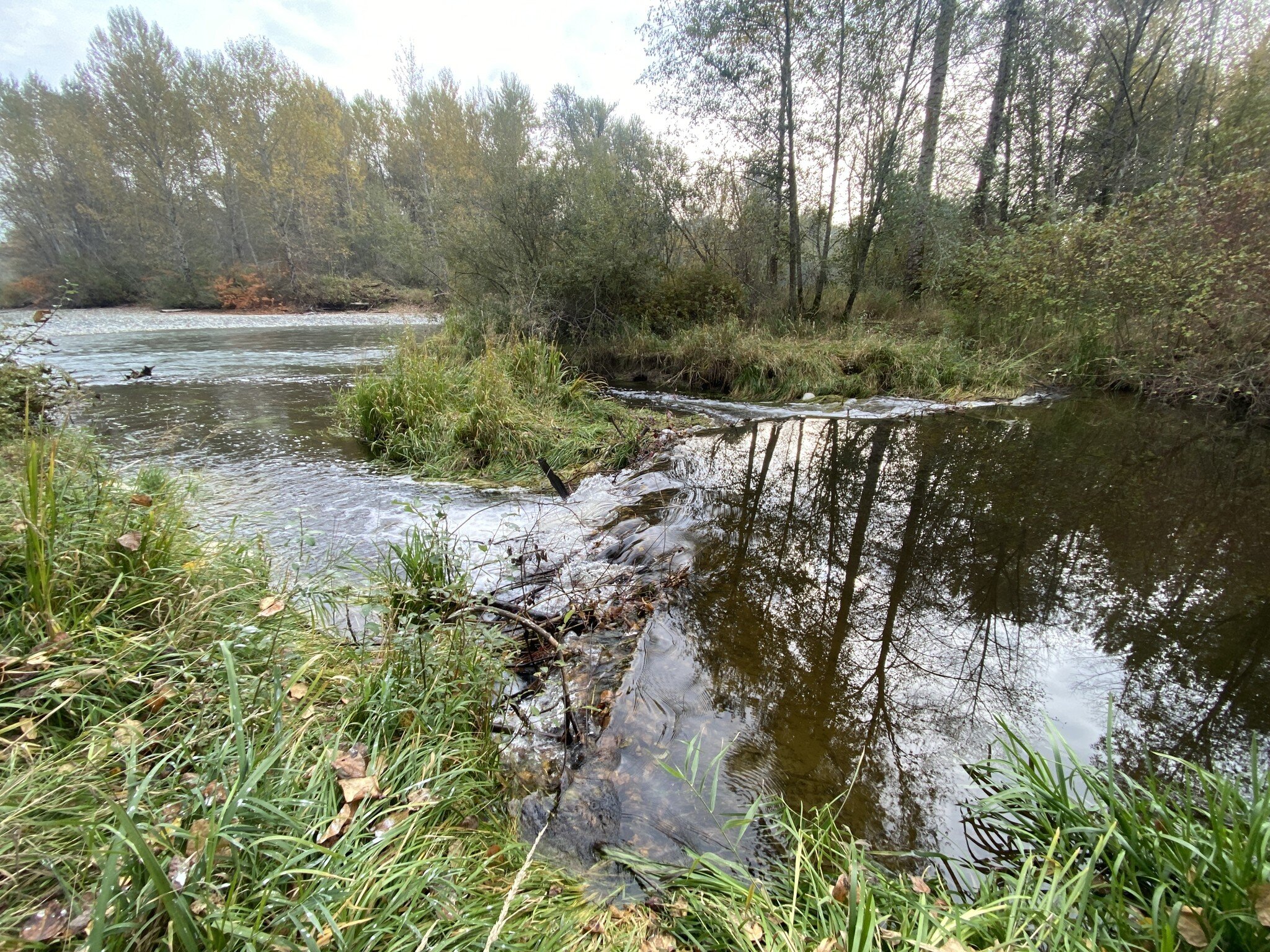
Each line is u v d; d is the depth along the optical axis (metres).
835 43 9.69
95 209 28.78
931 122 10.28
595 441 5.89
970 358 9.23
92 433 5.25
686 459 5.60
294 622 2.38
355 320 21.47
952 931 1.28
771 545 3.81
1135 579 3.37
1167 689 2.43
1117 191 11.02
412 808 1.54
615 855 1.67
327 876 1.23
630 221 10.64
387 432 5.73
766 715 2.28
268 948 1.09
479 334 9.48
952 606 3.11
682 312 10.84
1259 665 2.58
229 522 3.68
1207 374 7.32
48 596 1.83
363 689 1.92
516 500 4.52
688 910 1.48
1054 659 2.65
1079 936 1.25
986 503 4.52
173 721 1.63
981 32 10.37
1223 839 1.33
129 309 24.41
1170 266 7.17
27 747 1.41
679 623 2.89
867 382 8.66
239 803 1.27
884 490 4.84
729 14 9.79
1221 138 9.70
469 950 1.23
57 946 1.05
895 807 1.86
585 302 10.62
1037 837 1.67
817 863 1.64
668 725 2.20
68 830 1.22
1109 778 1.64
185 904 1.05
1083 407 7.77
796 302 11.26
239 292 25.48
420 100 30.48
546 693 2.37
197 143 26.42
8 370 5.03
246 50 26.05
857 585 3.31
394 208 27.86
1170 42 11.38
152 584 2.13
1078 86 12.28
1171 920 1.25
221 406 7.19
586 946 1.37
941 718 2.28
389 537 3.68
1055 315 9.04
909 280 11.65
